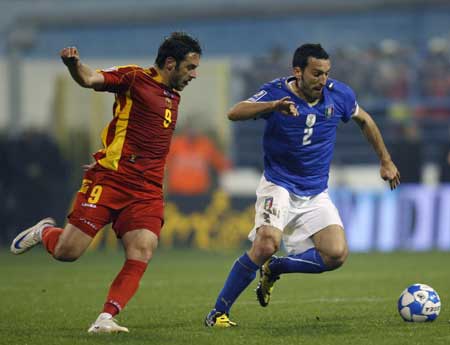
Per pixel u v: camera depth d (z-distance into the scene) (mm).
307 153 30641
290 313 34406
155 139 28641
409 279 49781
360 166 86562
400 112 87375
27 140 83750
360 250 76250
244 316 33500
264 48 110750
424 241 76125
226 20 111625
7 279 52812
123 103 28469
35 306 38094
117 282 28219
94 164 28984
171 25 114000
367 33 106938
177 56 28359
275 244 29500
